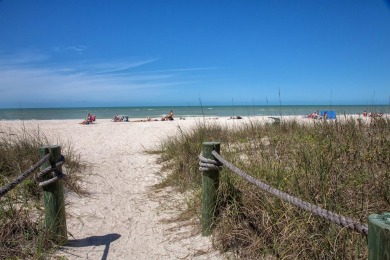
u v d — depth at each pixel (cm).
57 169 285
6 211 317
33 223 312
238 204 296
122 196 452
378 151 337
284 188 287
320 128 493
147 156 730
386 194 261
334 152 338
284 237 238
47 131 1427
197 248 284
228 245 272
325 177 281
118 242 307
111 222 358
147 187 493
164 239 310
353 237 212
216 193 300
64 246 294
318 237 223
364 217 236
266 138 516
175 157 575
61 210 293
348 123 474
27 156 492
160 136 1202
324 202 248
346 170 310
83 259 273
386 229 102
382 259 104
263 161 353
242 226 279
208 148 299
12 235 291
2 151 492
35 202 385
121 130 1496
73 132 1409
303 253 221
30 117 4066
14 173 449
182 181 455
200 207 357
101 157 727
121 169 604
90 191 466
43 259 266
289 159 356
